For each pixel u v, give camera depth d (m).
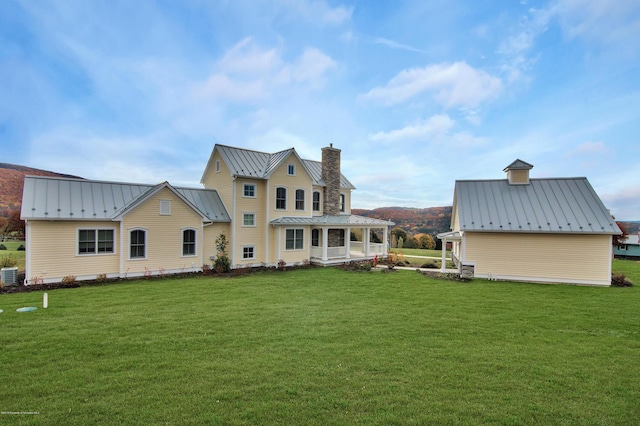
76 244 16.39
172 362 6.95
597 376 6.63
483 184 21.69
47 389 5.74
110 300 12.59
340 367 6.82
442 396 5.72
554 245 18.08
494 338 8.88
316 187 26.08
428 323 10.12
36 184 16.31
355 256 25.59
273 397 5.57
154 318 10.21
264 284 16.36
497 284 17.28
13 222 34.69
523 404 5.52
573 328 9.88
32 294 13.56
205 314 10.74
